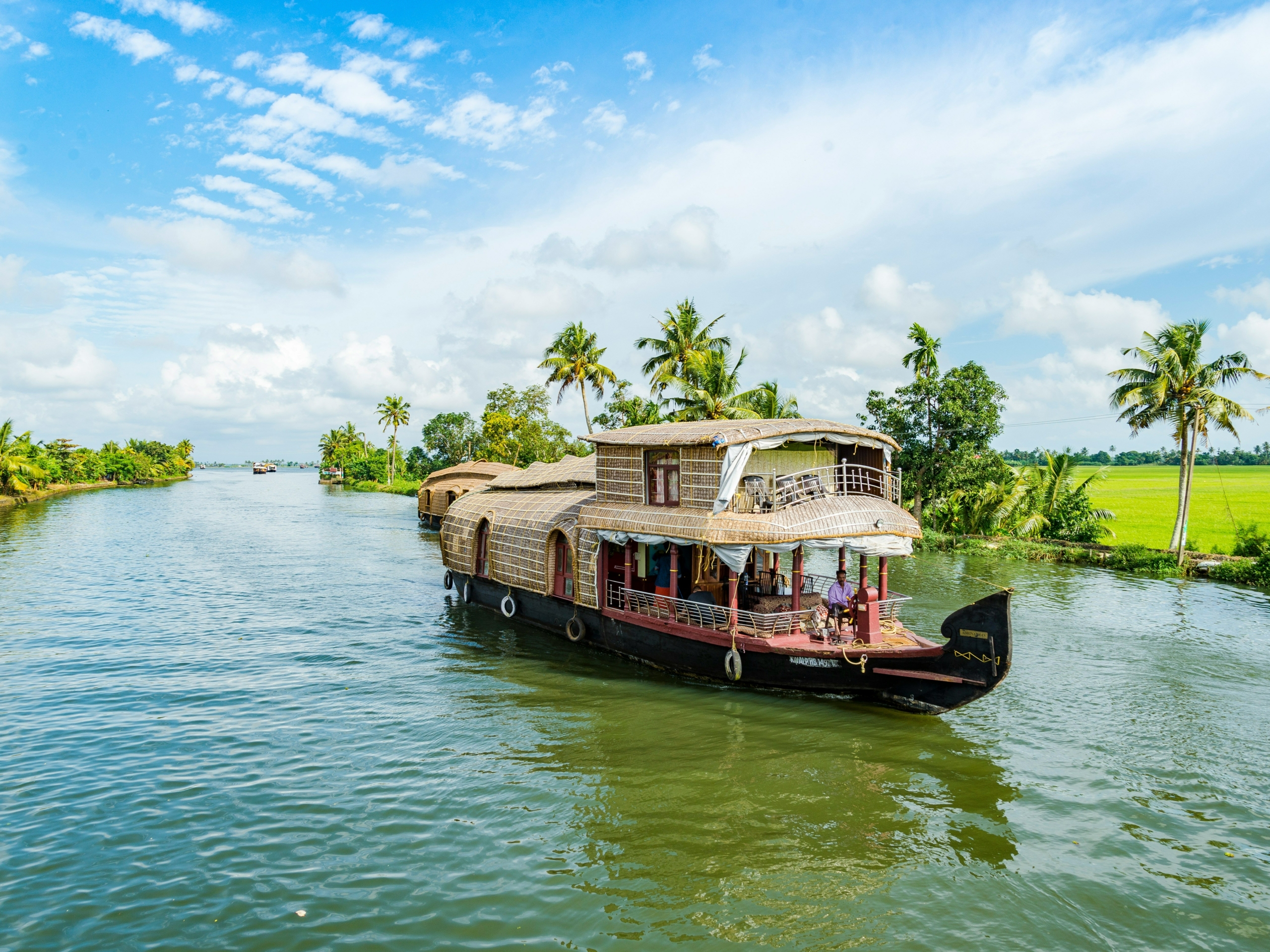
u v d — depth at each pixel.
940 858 9.66
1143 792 11.54
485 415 68.94
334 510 66.75
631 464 18.22
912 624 21.97
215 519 55.53
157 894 8.57
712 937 8.05
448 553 26.22
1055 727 14.08
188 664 17.81
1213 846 10.00
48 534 43.44
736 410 37.88
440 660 18.52
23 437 71.56
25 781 11.40
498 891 8.77
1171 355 30.89
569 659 18.69
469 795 11.22
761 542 14.70
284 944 7.78
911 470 40.78
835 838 10.10
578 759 12.59
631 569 18.38
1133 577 30.73
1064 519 40.81
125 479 107.44
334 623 22.42
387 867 9.25
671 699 15.58
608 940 7.97
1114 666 17.92
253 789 11.28
